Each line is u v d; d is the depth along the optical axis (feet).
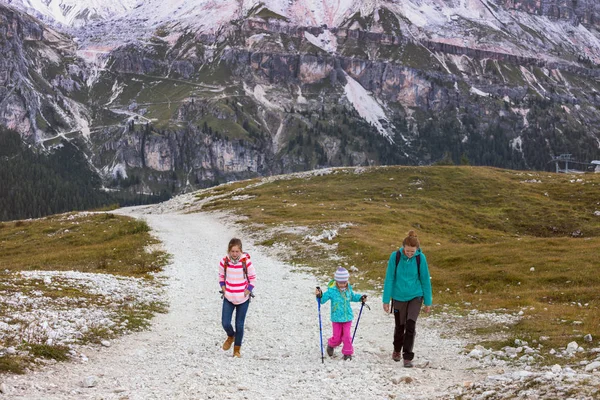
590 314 60.44
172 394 35.83
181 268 118.93
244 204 284.20
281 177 378.73
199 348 51.62
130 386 37.73
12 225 259.39
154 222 233.35
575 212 263.70
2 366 38.96
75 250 165.27
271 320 67.10
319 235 156.97
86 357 45.68
